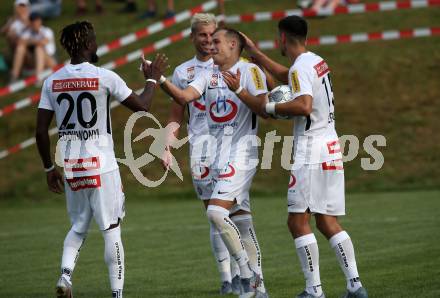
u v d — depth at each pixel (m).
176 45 73.44
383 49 70.75
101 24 80.25
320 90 22.81
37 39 69.06
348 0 76.88
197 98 25.28
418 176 53.75
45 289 27.25
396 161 55.69
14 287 27.69
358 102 62.88
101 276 29.44
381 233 35.66
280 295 24.89
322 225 23.30
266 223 40.53
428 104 62.00
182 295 25.53
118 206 23.39
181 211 47.38
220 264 25.92
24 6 69.75
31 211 51.12
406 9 78.19
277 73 25.58
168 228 40.47
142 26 78.50
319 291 22.97
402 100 62.78
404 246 32.25
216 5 73.88
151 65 24.09
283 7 79.56
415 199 46.78
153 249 34.59
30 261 32.97
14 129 64.00
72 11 85.31
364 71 67.19
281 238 36.03
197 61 28.19
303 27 23.31
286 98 23.92
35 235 40.28
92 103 22.91
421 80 65.31
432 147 56.81
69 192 23.62
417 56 69.00
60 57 74.31
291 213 23.09
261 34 73.31
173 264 31.08
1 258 33.81
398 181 53.38
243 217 25.41
